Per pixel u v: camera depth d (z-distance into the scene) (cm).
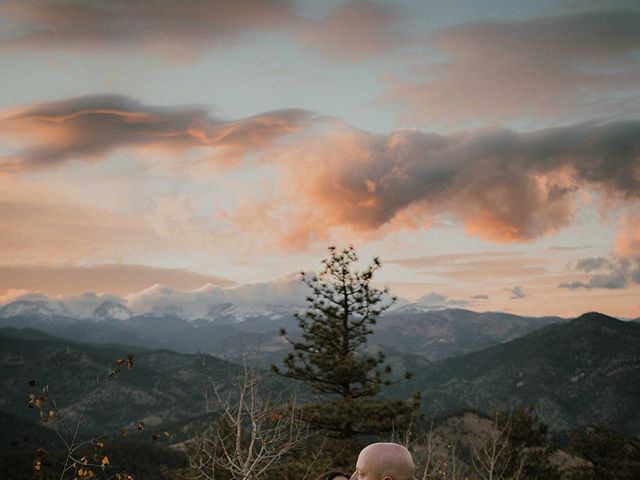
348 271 2098
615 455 2528
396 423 1525
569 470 2491
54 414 534
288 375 1798
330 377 1861
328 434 1603
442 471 897
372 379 1864
